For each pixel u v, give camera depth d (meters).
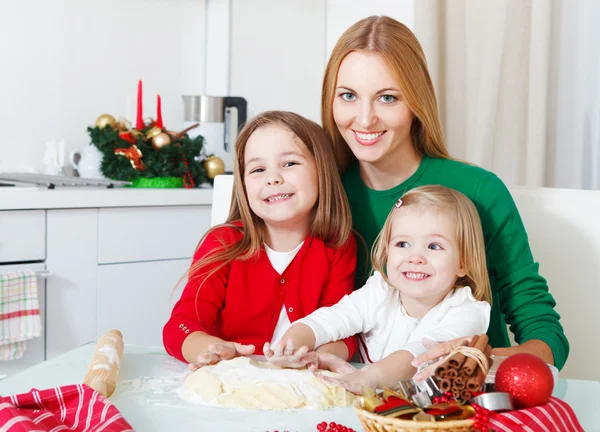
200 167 2.60
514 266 1.23
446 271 1.10
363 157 1.24
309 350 1.10
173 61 2.97
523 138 2.49
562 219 1.34
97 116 2.79
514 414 0.67
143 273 2.38
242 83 3.04
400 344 1.15
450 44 2.61
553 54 2.43
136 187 2.48
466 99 2.60
